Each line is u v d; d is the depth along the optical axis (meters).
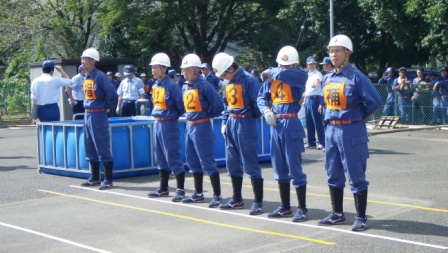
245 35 34.75
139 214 11.36
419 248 9.45
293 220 10.66
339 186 10.39
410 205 11.28
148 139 14.20
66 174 14.37
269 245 9.79
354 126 10.06
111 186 13.19
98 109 13.02
